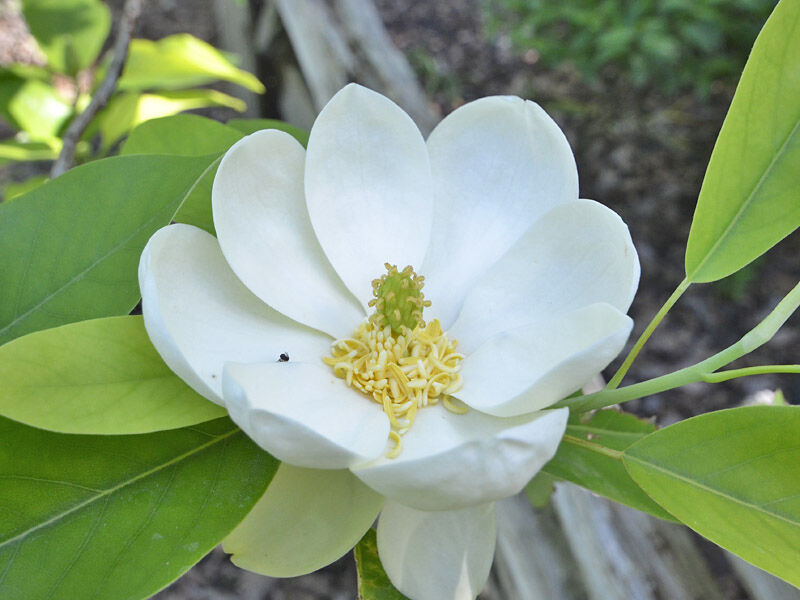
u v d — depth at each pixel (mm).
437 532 162
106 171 174
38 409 145
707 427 162
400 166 179
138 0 239
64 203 172
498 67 746
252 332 167
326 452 137
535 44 663
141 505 150
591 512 318
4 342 163
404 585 160
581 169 670
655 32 615
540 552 325
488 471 134
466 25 779
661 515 177
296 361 168
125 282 167
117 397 150
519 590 323
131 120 318
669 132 685
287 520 159
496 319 174
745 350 158
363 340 172
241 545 156
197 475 153
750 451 159
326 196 175
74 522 147
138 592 141
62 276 168
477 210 183
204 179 173
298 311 170
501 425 159
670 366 551
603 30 646
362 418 161
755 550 152
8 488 148
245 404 134
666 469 163
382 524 160
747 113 167
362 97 174
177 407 151
